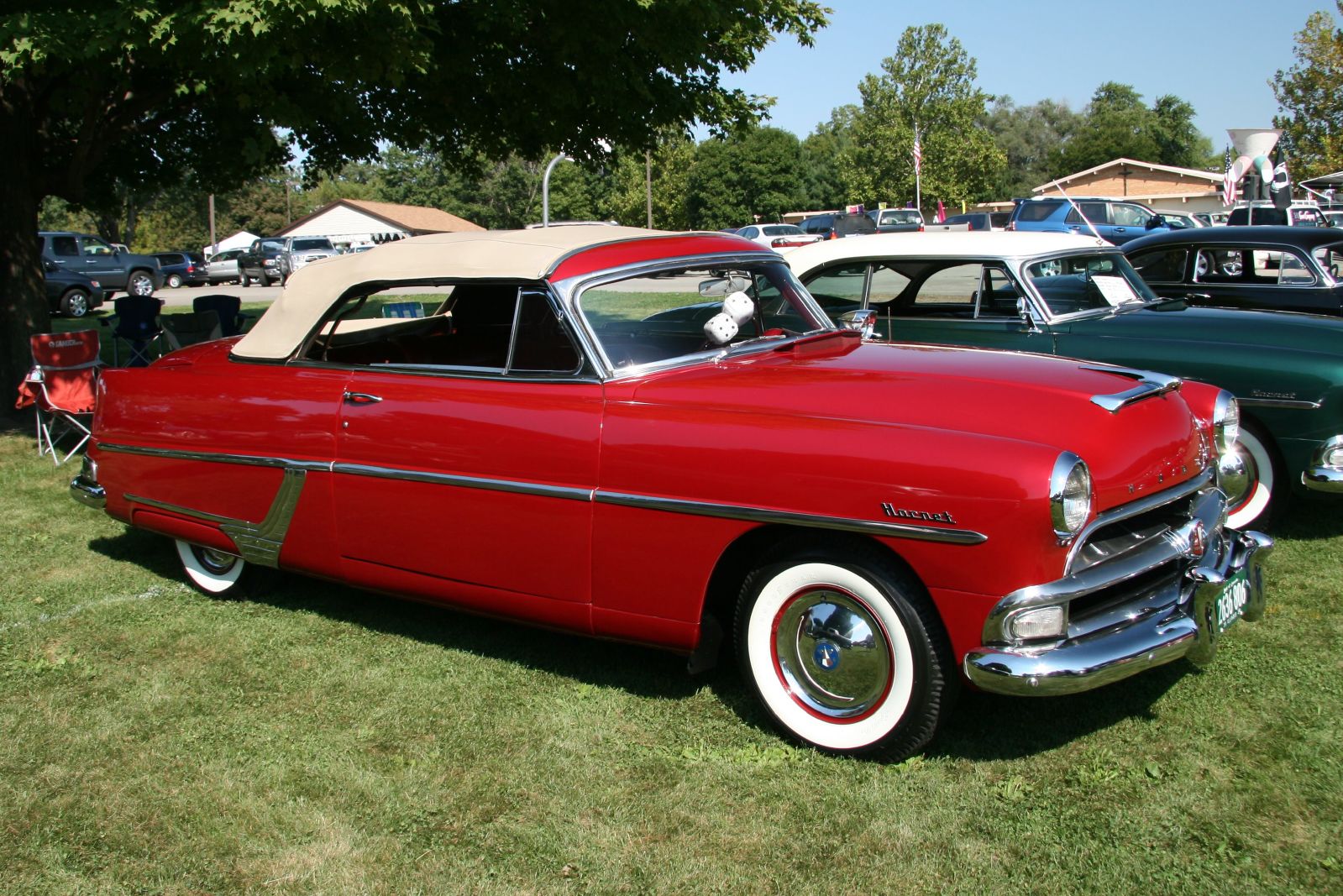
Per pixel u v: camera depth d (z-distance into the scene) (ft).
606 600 11.74
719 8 30.68
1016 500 9.36
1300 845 9.01
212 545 15.31
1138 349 17.99
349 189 342.23
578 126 37.52
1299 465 16.63
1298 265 24.32
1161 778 10.10
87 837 9.88
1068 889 8.59
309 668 13.50
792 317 14.29
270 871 9.32
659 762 10.85
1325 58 94.68
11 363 30.60
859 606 10.39
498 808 10.15
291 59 23.62
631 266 12.74
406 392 13.11
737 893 8.74
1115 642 9.80
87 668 13.64
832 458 10.21
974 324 19.83
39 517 20.92
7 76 22.86
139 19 22.30
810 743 10.93
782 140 225.97
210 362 15.76
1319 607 14.16
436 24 25.52
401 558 13.29
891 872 8.91
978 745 10.87
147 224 242.17
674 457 11.04
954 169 152.35
